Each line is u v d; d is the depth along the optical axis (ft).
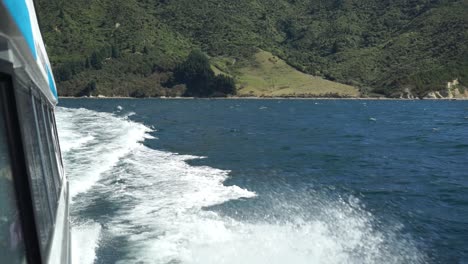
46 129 17.92
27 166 9.87
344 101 459.73
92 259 24.14
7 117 9.43
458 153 84.48
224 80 517.96
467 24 569.23
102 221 31.42
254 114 222.89
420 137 115.34
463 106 341.82
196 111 240.53
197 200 38.09
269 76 588.50
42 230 11.03
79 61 537.65
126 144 72.64
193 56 531.91
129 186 42.88
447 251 30.55
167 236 28.09
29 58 10.64
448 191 50.49
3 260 8.64
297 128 139.23
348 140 105.60
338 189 49.32
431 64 533.55
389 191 49.67
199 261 23.97
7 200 9.11
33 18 15.35
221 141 95.25
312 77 591.78
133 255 24.76
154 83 525.34
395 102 429.79
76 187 41.52
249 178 52.65
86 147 66.74
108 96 505.25
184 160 63.98
